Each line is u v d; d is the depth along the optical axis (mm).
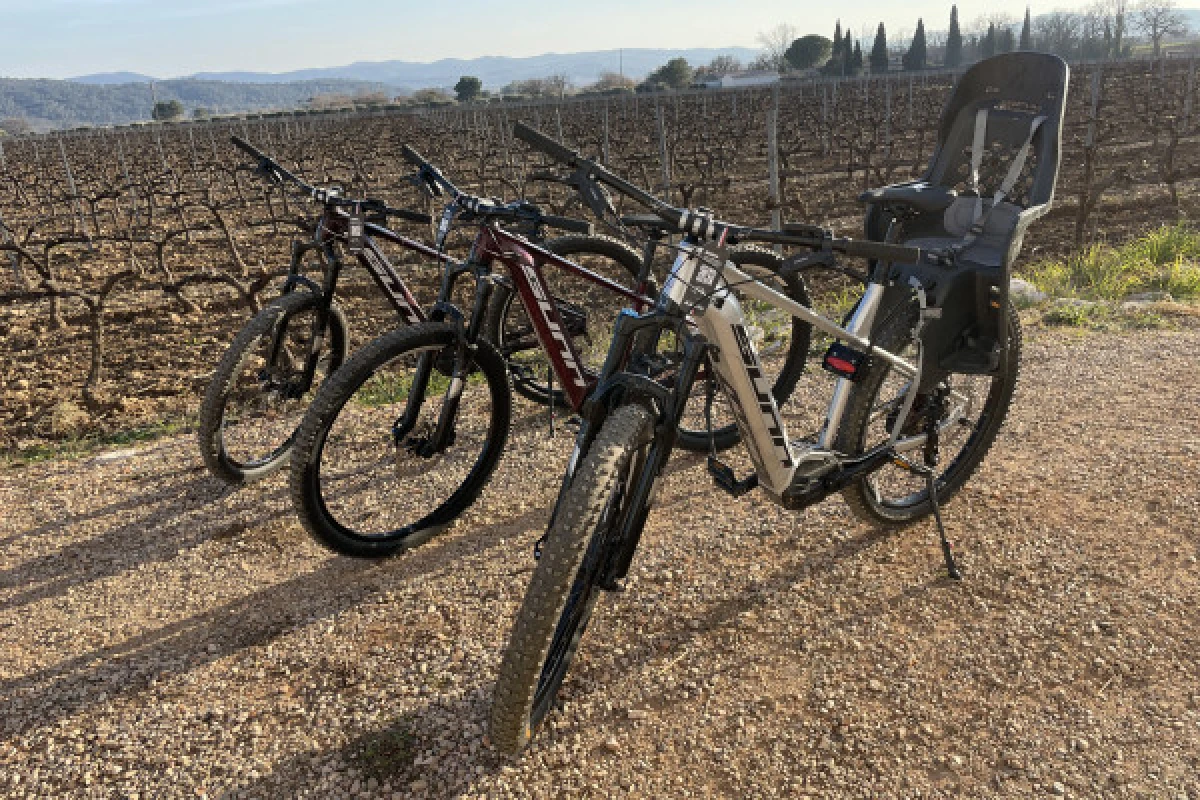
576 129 44781
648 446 2268
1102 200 15203
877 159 27531
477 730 2330
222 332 10117
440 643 2705
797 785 2088
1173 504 3074
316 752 2299
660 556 3070
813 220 16703
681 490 3547
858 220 16500
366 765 2236
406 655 2664
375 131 59188
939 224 3064
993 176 3004
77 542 3525
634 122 47156
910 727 2234
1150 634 2461
